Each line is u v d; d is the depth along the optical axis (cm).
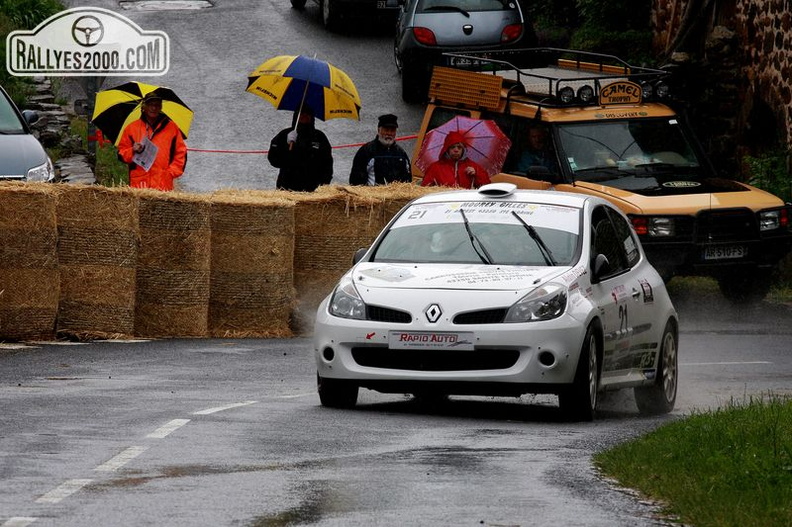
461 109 7162
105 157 9362
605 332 3900
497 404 4219
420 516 2464
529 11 12394
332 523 2405
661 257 6494
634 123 6931
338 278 6328
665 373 4312
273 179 8969
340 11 12056
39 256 5503
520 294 3747
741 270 6650
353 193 6322
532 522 2430
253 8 13325
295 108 6925
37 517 2423
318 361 3853
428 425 3584
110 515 2444
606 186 6619
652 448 3048
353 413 3788
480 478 2814
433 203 4256
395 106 10319
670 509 2534
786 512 2431
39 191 5481
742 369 5172
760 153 9019
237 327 6084
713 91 9181
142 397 3991
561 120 6825
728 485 2658
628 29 11181
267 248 6069
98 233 5675
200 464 2928
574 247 4006
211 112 10206
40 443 3144
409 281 3850
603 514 2497
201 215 5903
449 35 9944
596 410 3944
